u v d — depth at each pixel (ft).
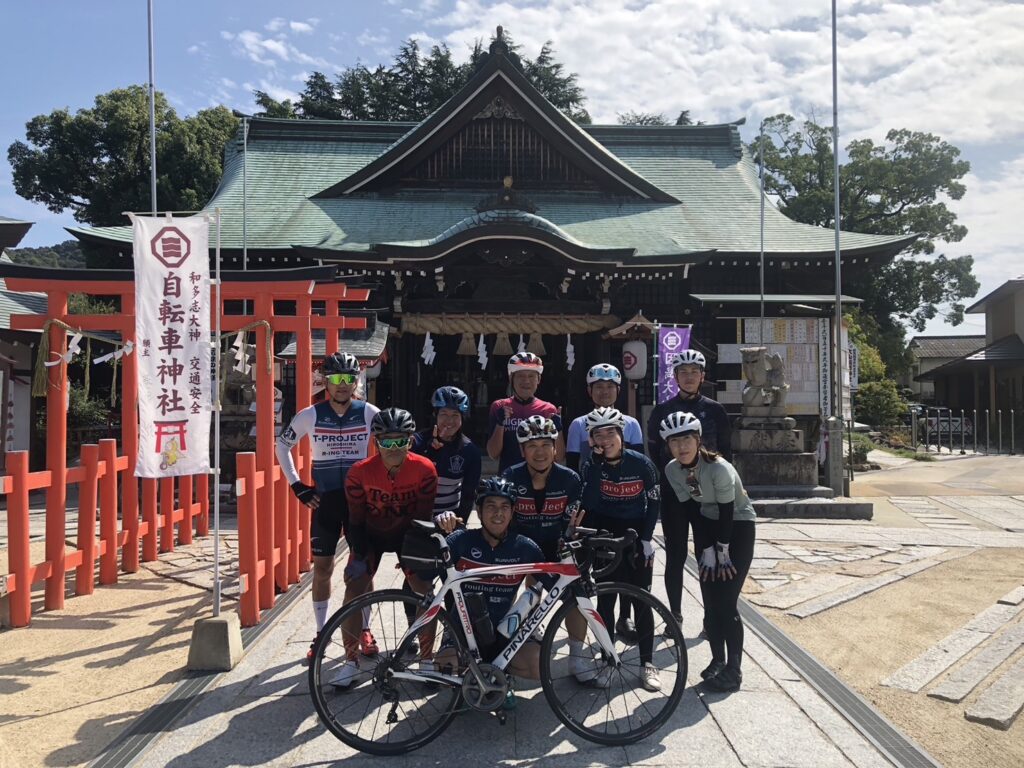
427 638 12.19
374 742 10.69
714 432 16.20
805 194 95.86
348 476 12.89
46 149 83.66
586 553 11.78
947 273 96.58
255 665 14.11
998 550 25.45
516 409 16.39
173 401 15.37
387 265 44.34
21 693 13.05
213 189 83.87
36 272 19.38
